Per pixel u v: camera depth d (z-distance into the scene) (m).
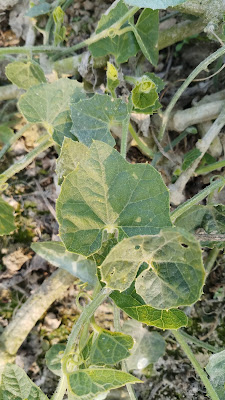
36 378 0.33
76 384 0.21
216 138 0.33
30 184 0.35
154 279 0.20
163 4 0.24
